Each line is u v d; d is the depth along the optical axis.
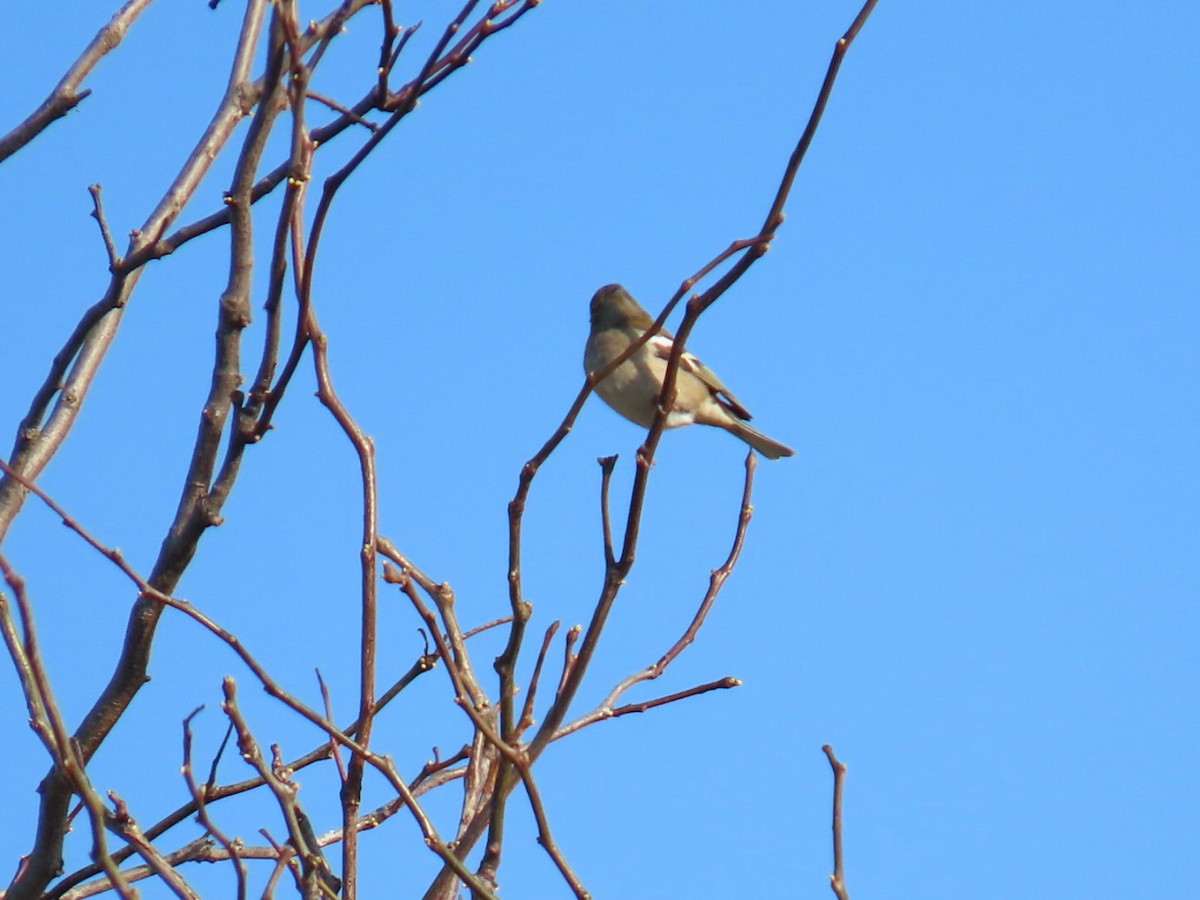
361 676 8.66
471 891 8.02
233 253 8.52
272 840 7.63
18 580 6.76
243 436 8.49
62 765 6.84
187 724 7.46
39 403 10.41
